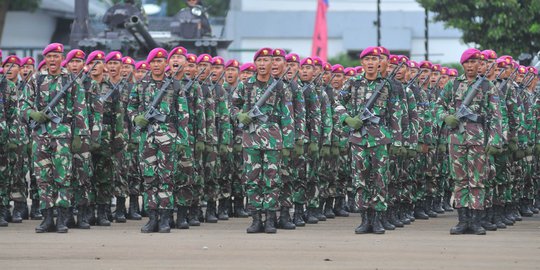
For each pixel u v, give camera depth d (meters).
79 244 34.62
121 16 62.25
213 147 42.88
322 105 42.00
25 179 43.38
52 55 38.50
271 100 38.06
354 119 37.53
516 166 44.09
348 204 48.53
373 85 37.88
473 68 37.69
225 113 43.97
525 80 45.47
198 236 37.06
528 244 34.69
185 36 63.81
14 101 42.31
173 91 38.59
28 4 110.12
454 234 37.69
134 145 44.09
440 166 47.12
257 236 37.00
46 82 38.53
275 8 113.50
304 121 39.06
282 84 38.28
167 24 65.62
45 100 38.47
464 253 32.47
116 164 42.75
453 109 37.88
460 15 67.94
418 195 45.31
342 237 36.62
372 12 111.69
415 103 40.88
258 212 38.31
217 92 43.91
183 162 40.03
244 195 44.72
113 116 42.19
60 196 38.44
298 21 112.62
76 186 39.97
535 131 46.12
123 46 61.25
